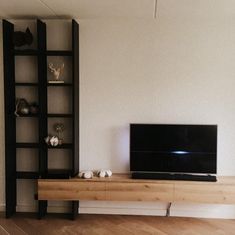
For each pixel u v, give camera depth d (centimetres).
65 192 329
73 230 313
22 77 359
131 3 294
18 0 288
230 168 347
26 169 366
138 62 350
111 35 350
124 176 344
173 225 327
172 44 345
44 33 347
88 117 357
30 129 363
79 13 329
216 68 342
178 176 332
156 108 351
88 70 354
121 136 355
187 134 335
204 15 330
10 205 349
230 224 330
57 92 358
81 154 360
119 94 354
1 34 356
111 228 319
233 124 344
